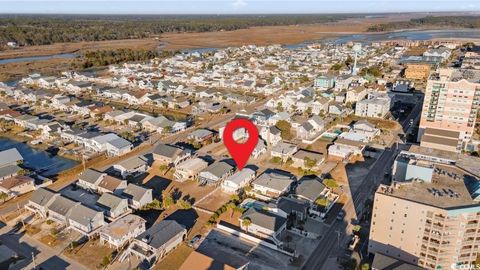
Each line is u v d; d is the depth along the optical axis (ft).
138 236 237.25
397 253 222.07
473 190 219.61
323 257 233.76
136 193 289.94
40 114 525.34
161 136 443.73
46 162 373.40
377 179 331.98
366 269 208.03
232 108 565.53
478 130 451.12
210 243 246.88
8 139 434.30
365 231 258.37
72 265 224.33
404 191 223.51
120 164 341.41
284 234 256.52
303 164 357.82
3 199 295.89
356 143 391.45
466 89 387.14
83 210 259.80
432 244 210.18
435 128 411.34
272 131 418.72
